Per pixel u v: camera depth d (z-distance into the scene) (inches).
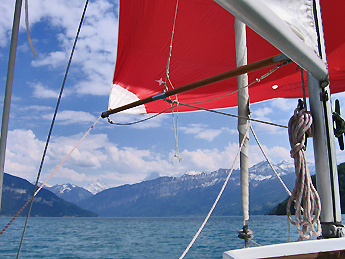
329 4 219.9
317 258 64.1
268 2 60.9
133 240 1232.8
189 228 2281.0
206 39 280.8
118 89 291.9
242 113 156.8
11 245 1026.7
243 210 151.4
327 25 230.4
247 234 148.9
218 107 335.9
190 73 295.7
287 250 64.0
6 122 50.6
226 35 276.1
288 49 59.9
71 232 1865.2
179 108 326.0
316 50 68.2
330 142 77.5
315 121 78.4
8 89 50.1
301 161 74.1
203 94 302.5
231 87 295.3
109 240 1245.7
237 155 144.8
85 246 1010.7
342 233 74.2
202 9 264.7
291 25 63.4
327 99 77.0
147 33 279.6
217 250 726.5
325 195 76.6
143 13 273.1
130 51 287.6
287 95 316.5
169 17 274.8
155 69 293.9
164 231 1923.0
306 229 72.2
